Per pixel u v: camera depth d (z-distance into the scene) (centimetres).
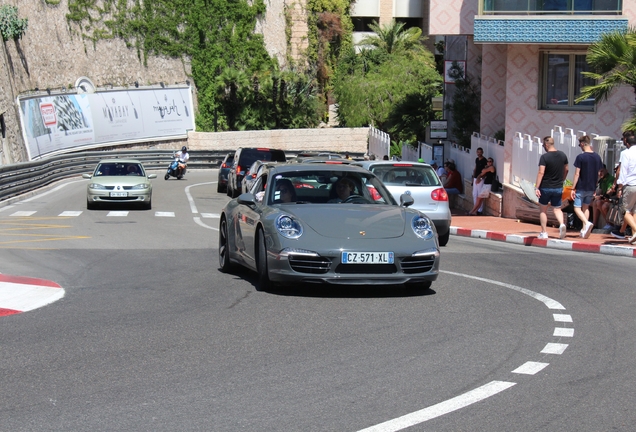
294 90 5366
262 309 841
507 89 2214
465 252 1389
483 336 727
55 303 884
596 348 688
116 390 563
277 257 899
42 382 583
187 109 5022
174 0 5022
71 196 2830
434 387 570
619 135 2147
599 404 534
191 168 4769
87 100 4225
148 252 1338
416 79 5141
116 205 2428
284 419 500
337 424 491
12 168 2617
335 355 657
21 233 1666
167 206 2469
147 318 802
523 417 507
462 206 2427
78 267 1164
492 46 2578
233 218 1079
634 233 1424
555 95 2205
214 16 5219
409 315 814
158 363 634
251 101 5278
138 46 4753
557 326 772
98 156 4131
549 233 1662
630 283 1049
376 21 6250
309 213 939
